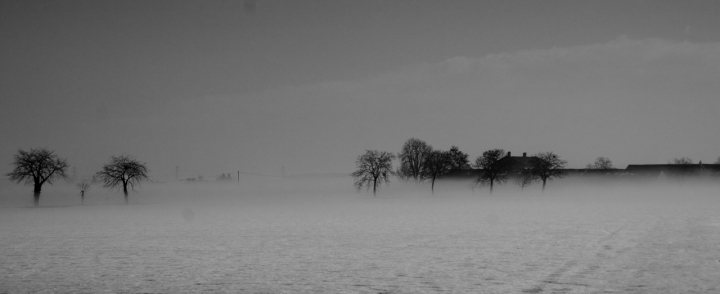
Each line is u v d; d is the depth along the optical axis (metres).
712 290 23.89
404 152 160.62
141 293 24.61
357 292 24.47
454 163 158.38
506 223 61.41
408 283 26.38
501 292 24.19
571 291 24.09
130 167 132.75
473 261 32.88
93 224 65.69
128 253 37.62
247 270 30.17
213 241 44.81
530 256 34.62
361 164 155.12
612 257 33.47
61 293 24.64
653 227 52.97
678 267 29.48
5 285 26.41
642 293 23.50
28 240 46.78
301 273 29.19
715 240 41.62
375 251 37.81
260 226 60.66
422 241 43.81
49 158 123.44
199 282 26.91
